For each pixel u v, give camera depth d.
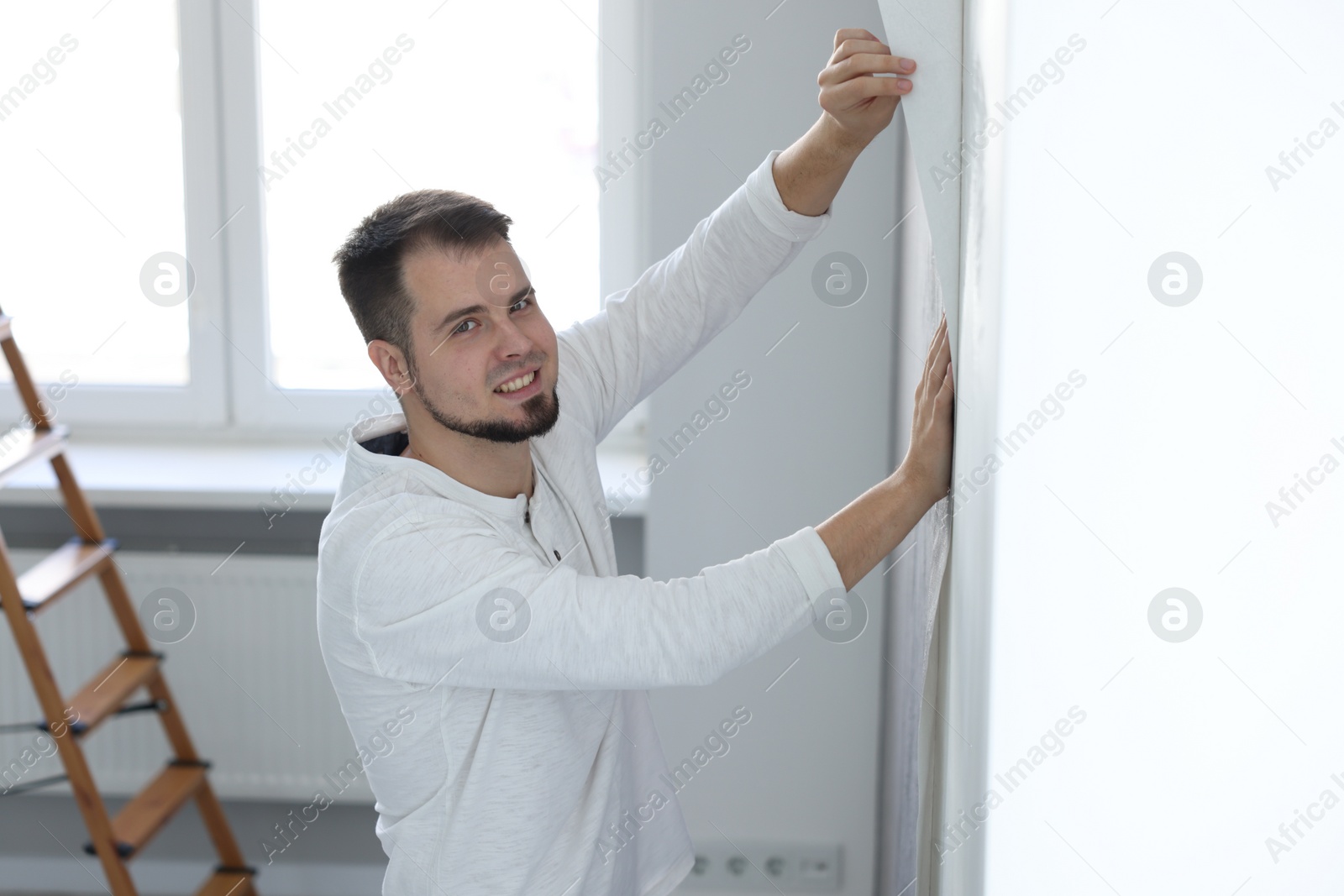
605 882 1.37
